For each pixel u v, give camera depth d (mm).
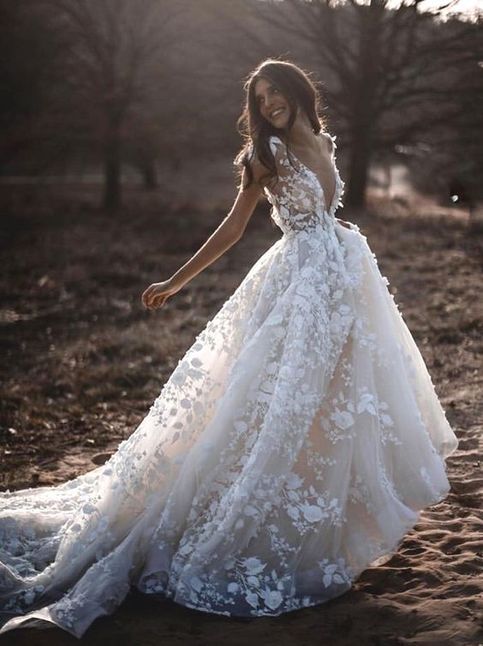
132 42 27141
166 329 10336
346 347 3607
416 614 3324
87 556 3584
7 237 20172
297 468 3514
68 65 27125
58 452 6098
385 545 3459
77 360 9234
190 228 21172
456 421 6152
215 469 3533
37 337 10695
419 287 12188
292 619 3361
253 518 3410
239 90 25250
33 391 7938
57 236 20438
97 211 26453
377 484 3482
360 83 23625
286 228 3801
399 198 27688
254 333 3652
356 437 3510
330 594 3490
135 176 48844
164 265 15891
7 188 30750
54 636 3270
